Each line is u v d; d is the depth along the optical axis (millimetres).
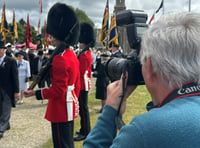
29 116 6461
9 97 5160
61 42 3057
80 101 4727
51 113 3168
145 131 815
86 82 4699
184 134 787
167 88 940
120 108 1144
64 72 2955
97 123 1152
